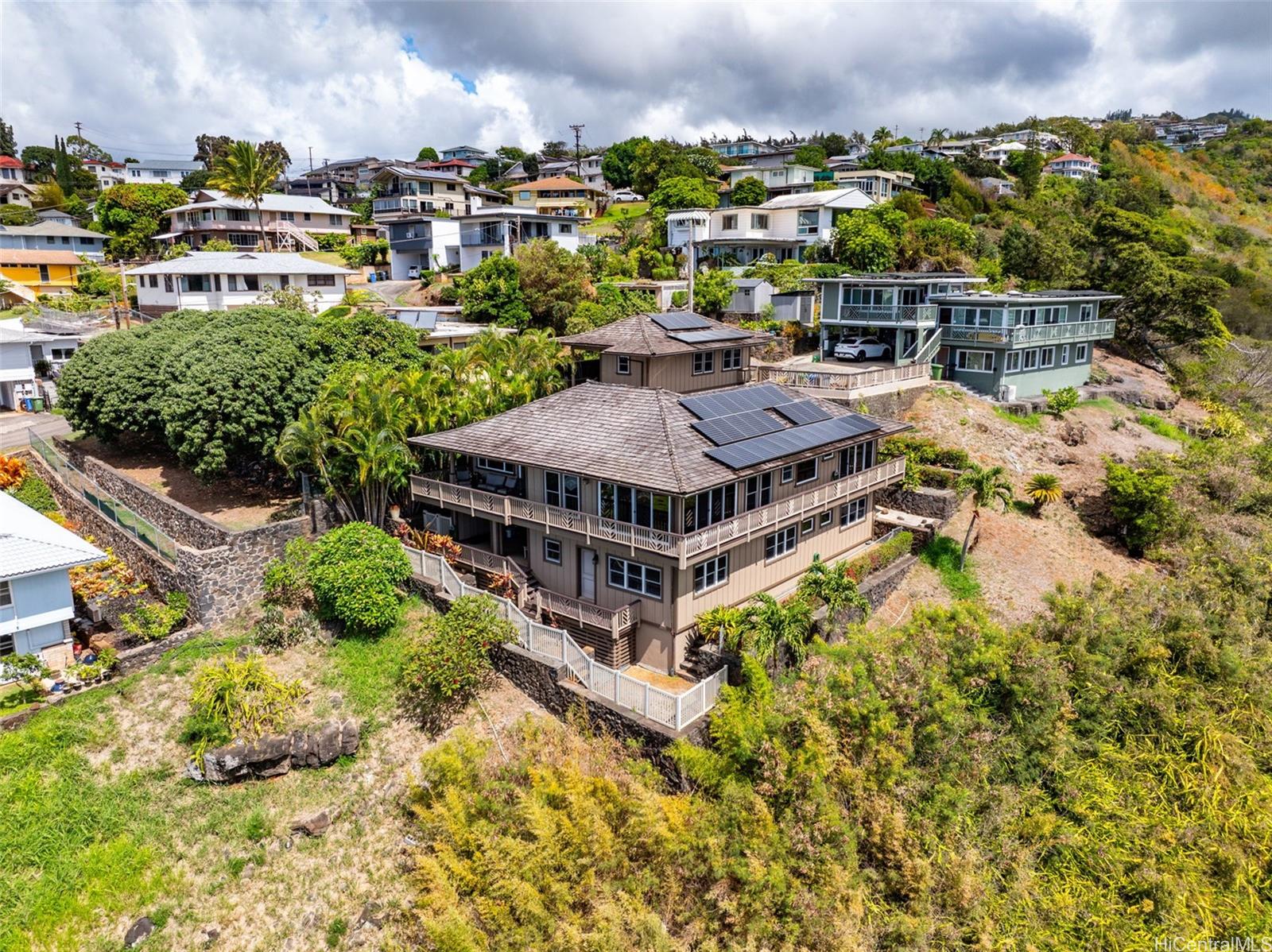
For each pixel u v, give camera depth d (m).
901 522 34.84
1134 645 25.09
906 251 68.12
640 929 15.52
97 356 34.84
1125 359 64.75
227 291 55.22
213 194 85.62
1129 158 132.50
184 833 19.75
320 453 28.38
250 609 26.45
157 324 38.84
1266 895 19.23
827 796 17.59
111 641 24.67
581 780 18.30
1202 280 62.41
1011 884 18.20
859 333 54.62
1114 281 65.94
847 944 15.30
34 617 23.59
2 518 25.16
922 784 19.00
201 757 20.80
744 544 26.11
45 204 98.31
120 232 84.94
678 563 22.41
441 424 31.52
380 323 37.06
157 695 22.98
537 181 106.19
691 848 17.02
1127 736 23.30
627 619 24.52
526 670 23.77
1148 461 38.31
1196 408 57.50
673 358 31.36
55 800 19.72
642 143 112.69
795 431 28.30
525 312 56.69
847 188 82.75
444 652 23.17
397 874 19.22
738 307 60.12
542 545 27.69
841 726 19.42
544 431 27.91
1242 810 21.12
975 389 49.06
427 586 27.19
